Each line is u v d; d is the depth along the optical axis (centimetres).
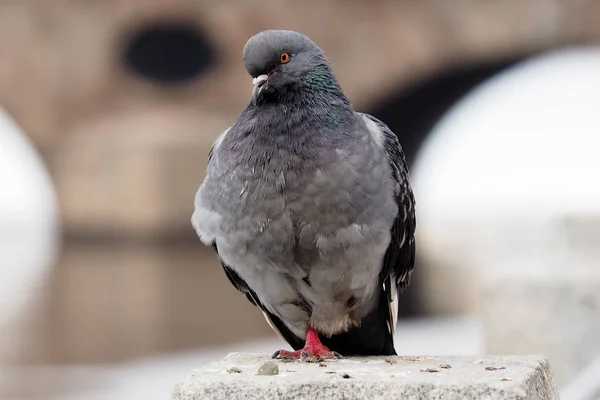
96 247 2439
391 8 2380
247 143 458
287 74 468
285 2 2383
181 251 2367
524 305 754
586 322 732
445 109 3123
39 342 1645
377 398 345
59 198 2478
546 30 2372
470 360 406
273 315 517
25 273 2820
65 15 2439
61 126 2458
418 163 3316
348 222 455
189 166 2356
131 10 2414
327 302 481
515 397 333
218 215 465
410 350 1180
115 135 2388
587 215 827
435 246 3406
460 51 2392
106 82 2442
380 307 506
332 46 2389
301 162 448
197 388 352
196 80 2433
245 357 444
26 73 2452
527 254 924
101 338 1686
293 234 454
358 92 2402
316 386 349
